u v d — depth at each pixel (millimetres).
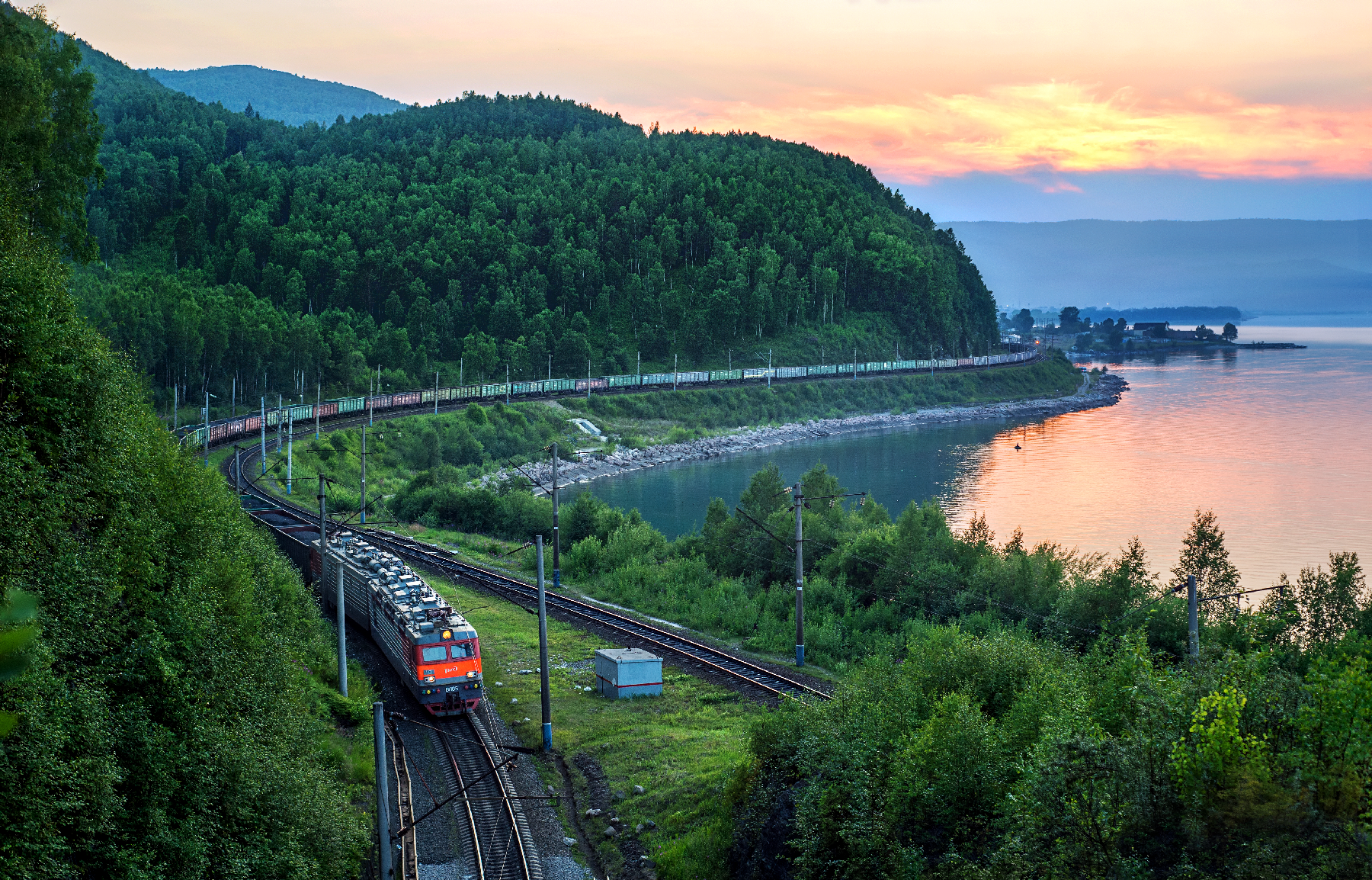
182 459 38375
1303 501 114438
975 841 23672
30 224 48250
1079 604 52875
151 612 28531
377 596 50438
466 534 96500
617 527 87875
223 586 33969
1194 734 20609
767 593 67062
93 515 28281
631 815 35062
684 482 143750
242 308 193000
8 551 23578
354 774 35969
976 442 181000
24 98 48531
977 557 64062
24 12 52656
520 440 160875
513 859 30828
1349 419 187750
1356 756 18781
